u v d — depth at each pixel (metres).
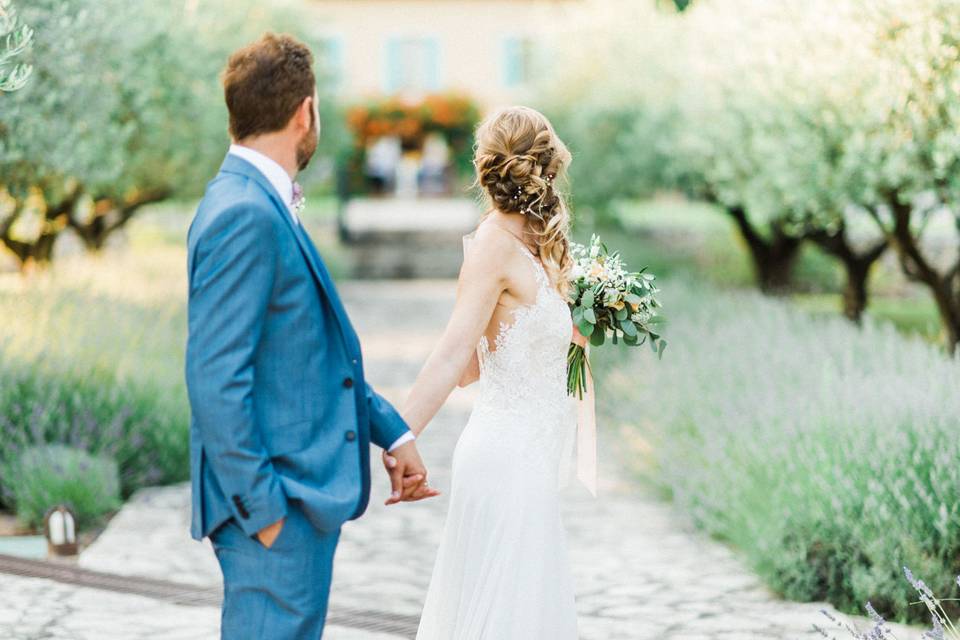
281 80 2.52
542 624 2.97
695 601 4.60
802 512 4.64
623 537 5.65
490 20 31.20
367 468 2.60
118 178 11.28
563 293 3.13
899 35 6.36
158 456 6.78
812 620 4.31
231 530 2.45
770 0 7.56
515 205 3.05
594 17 15.62
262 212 2.41
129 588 4.71
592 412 3.43
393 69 31.34
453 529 3.08
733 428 5.64
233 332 2.33
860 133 6.92
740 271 16.17
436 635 3.10
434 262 23.45
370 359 12.04
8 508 6.17
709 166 10.85
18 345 6.81
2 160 6.92
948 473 4.31
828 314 10.25
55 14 6.71
